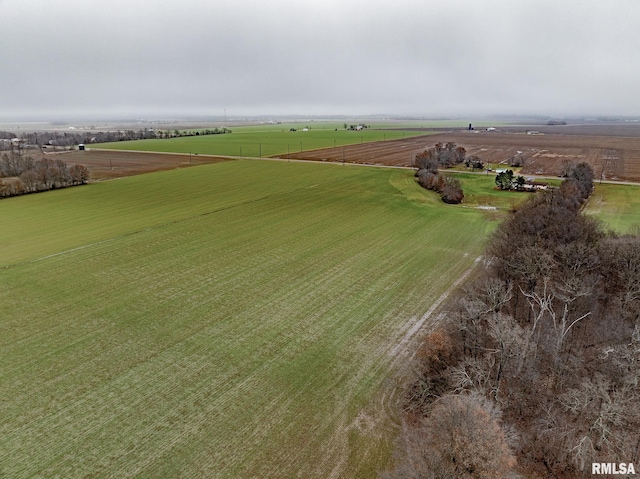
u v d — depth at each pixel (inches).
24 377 948.0
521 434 770.2
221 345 1081.4
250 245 1811.0
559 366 919.7
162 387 923.4
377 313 1243.8
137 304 1284.4
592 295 1134.4
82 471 712.4
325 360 1022.4
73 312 1232.8
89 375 957.8
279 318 1212.5
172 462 731.4
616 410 742.5
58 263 1592.0
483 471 605.9
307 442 773.9
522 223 1491.1
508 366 892.0
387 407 863.7
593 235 1418.6
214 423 820.6
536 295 1099.3
